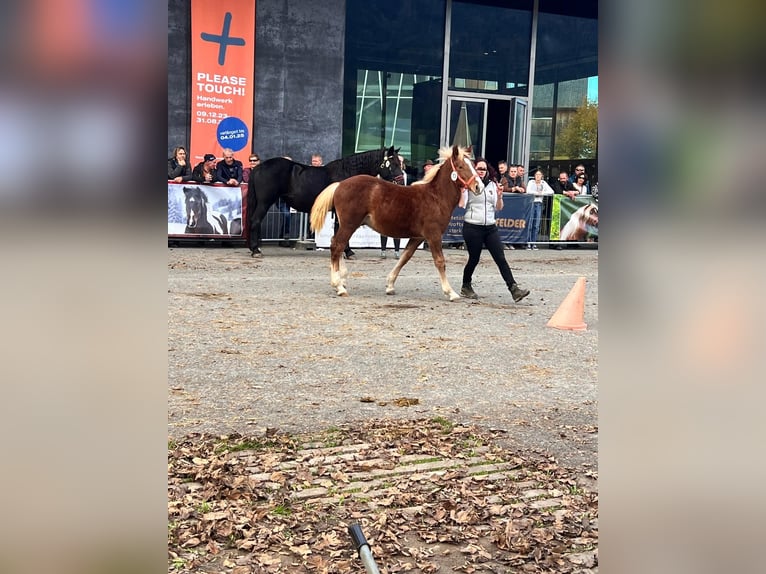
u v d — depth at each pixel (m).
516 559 2.93
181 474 3.63
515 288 9.34
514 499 3.50
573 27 18.67
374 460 3.93
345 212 9.33
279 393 5.22
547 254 15.48
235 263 12.25
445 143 17.91
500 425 4.64
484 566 2.87
